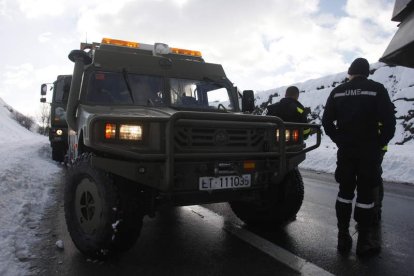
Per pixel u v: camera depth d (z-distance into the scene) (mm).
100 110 4078
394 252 3559
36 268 3090
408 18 3297
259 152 3631
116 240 3184
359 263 3256
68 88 5016
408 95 21141
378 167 3486
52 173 8594
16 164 8250
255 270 3094
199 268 3141
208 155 3330
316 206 5605
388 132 3410
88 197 3443
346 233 3605
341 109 3598
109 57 4801
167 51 5629
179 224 4520
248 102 5391
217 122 3422
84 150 4102
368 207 3480
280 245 3723
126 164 3158
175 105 4832
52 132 10844
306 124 4074
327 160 11797
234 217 4875
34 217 4613
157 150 3221
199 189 3350
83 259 3318
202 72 5305
